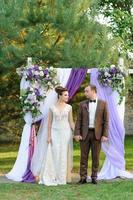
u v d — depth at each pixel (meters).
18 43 14.78
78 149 18.45
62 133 10.54
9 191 9.54
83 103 10.41
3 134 16.89
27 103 10.95
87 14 15.34
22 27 14.40
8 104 15.84
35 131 11.13
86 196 8.98
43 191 9.54
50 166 10.48
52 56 14.25
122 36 20.66
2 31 13.95
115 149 11.36
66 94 10.63
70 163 10.65
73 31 14.79
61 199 8.72
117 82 11.27
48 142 10.54
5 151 17.45
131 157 15.92
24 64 14.26
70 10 14.53
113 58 15.16
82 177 10.45
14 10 14.01
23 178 10.87
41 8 14.69
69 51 14.10
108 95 11.33
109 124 11.27
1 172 12.50
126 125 26.69
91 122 10.29
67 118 10.65
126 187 9.90
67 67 14.04
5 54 14.05
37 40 14.20
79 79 11.30
